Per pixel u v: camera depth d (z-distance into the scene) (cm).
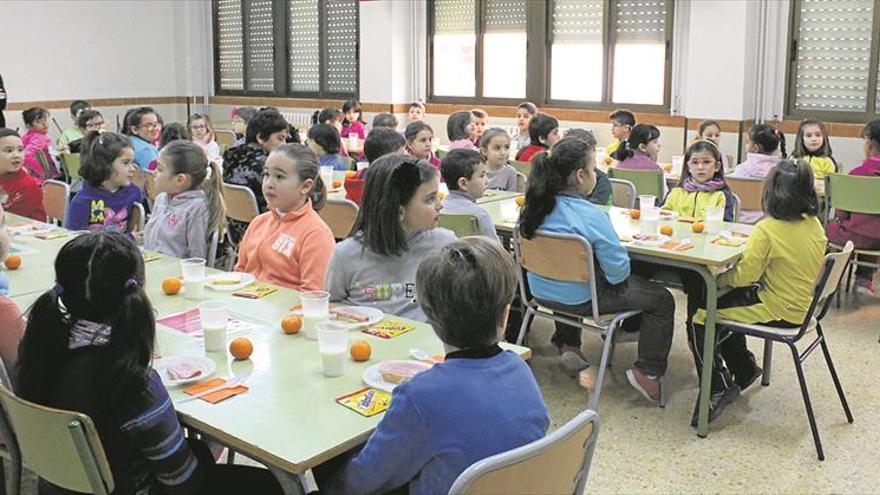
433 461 145
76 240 161
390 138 425
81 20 966
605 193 406
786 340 295
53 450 161
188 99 1070
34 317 162
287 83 997
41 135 686
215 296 254
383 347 208
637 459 290
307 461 150
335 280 245
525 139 671
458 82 857
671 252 309
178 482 163
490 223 337
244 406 173
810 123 552
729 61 669
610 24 754
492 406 145
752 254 297
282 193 274
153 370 164
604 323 318
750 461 288
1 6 898
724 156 612
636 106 750
